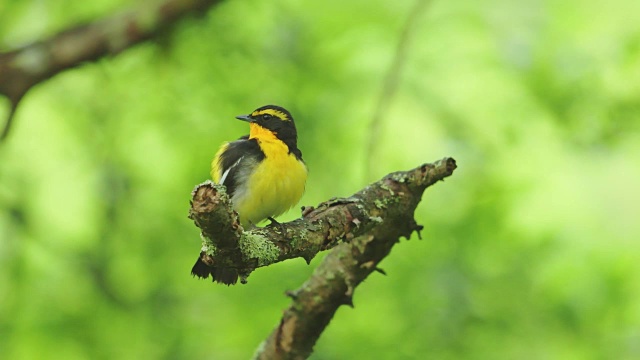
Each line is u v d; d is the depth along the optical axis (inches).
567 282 484.7
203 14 482.3
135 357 508.4
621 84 529.7
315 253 223.3
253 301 483.8
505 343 463.5
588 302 482.3
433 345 455.8
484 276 475.2
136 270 526.3
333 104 522.6
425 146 533.0
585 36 551.2
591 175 537.0
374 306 468.4
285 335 277.4
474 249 478.9
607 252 511.8
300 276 477.4
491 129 535.8
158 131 534.9
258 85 525.3
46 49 424.2
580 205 528.7
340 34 540.4
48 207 543.8
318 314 272.5
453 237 478.3
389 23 548.4
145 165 539.5
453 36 554.6
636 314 483.2
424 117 535.8
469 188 507.5
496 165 526.3
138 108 539.5
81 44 425.1
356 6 552.1
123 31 429.1
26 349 506.6
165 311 511.5
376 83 534.0
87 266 518.9
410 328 457.4
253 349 473.1
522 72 538.6
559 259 489.7
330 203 231.3
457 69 547.8
